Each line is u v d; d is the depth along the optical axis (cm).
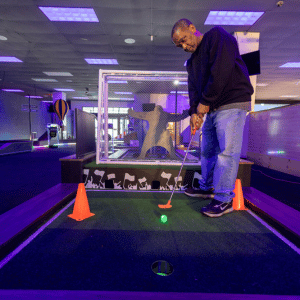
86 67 820
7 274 85
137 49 630
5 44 599
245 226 133
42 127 1639
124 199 185
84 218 143
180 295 72
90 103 1716
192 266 91
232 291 76
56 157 630
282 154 392
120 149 462
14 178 319
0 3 400
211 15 433
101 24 477
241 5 396
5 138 1245
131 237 117
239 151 144
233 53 122
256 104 1598
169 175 217
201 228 129
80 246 107
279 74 858
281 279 83
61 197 171
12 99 1305
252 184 285
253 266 92
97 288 77
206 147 176
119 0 387
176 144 382
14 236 106
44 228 128
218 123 145
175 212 155
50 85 1150
